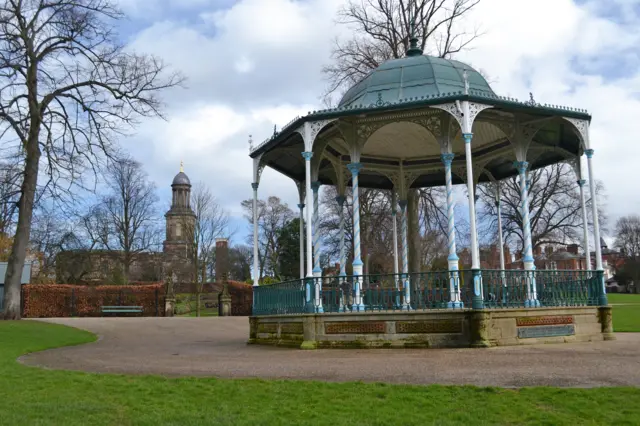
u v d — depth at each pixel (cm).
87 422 708
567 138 1855
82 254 4819
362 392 845
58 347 1864
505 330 1462
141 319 3334
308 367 1139
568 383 890
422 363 1143
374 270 4756
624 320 2611
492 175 2211
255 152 1930
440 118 1658
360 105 1694
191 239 5050
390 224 3994
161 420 711
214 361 1307
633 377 932
